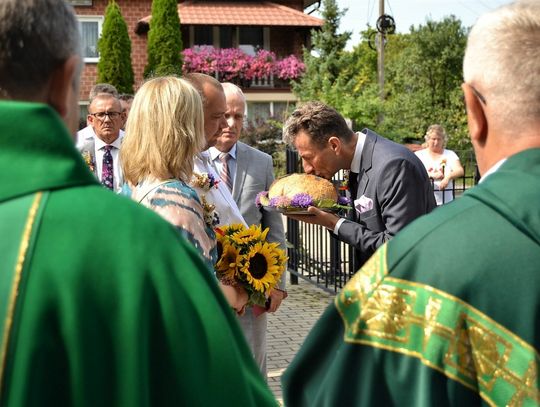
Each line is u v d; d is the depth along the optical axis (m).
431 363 1.27
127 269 1.05
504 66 1.35
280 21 24.80
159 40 22.75
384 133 17.98
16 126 1.08
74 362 1.01
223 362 1.09
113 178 6.06
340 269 7.43
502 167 1.35
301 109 3.60
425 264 1.31
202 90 3.32
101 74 22.33
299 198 3.56
